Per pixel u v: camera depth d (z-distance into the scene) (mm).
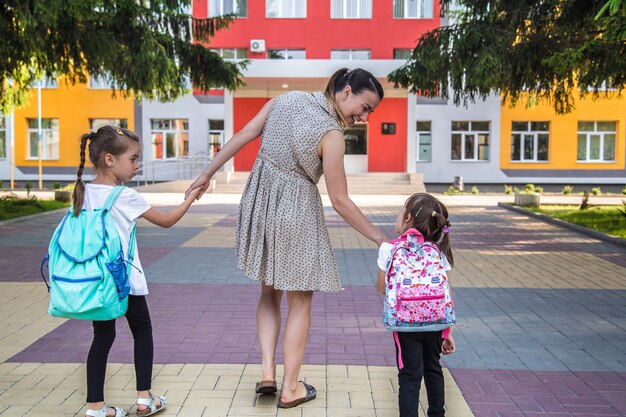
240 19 29969
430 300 3043
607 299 6836
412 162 27672
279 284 3510
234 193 25984
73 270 3049
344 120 3549
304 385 3877
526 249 10906
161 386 4031
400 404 3119
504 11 14227
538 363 4613
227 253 10102
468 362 4625
